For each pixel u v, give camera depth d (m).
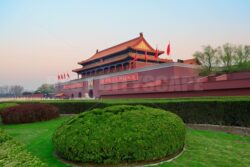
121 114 6.93
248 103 9.59
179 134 6.78
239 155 6.70
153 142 6.00
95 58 61.31
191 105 11.55
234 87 15.83
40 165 3.04
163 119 6.80
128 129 6.15
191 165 5.94
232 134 9.70
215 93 17.27
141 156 5.87
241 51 33.41
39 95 69.06
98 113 7.15
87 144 5.86
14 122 14.61
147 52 51.88
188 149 7.36
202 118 11.10
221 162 6.12
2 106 17.83
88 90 53.09
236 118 9.92
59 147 6.40
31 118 14.99
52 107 16.78
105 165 5.86
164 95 22.48
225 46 34.00
